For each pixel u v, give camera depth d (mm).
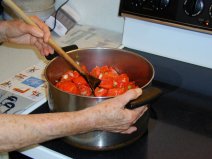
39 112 824
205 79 1012
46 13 1286
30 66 1041
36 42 917
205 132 783
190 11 945
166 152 713
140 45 1157
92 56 914
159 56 1136
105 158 699
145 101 669
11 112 809
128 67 908
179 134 773
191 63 1094
